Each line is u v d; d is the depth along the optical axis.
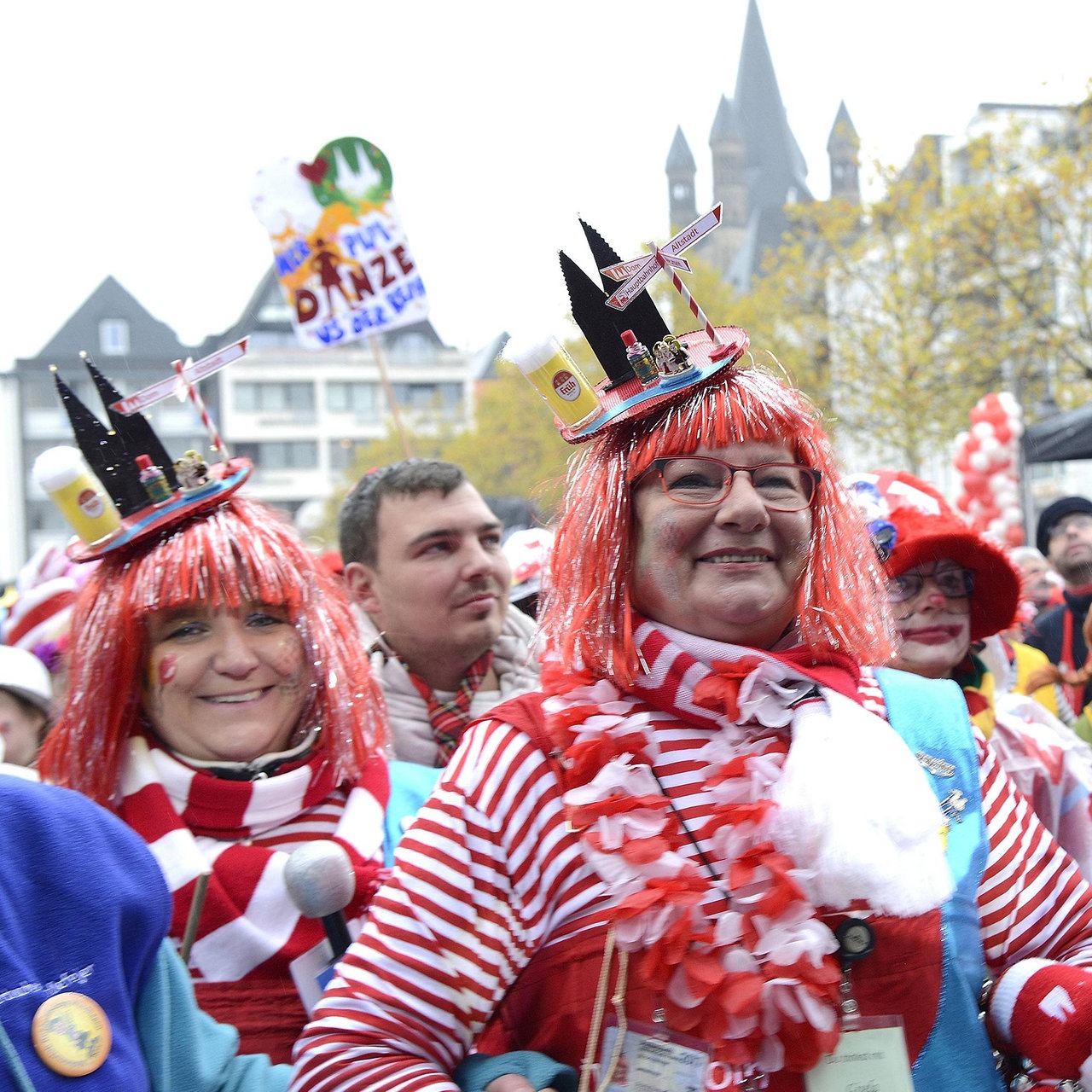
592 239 1.62
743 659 1.50
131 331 60.72
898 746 1.46
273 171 3.42
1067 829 2.35
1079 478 21.06
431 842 1.50
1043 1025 1.45
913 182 18.56
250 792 1.90
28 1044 1.20
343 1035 1.44
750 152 94.62
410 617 2.58
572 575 1.58
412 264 3.38
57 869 1.28
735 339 1.57
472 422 46.97
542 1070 1.41
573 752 1.46
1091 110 16.53
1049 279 17.28
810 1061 1.34
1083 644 5.00
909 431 18.19
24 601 2.63
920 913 1.38
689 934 1.36
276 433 60.69
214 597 1.88
